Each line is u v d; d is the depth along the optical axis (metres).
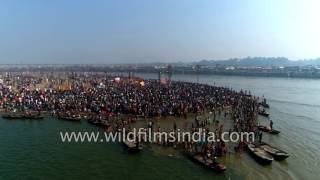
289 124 94.06
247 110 105.94
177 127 82.38
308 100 154.88
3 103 102.25
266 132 81.00
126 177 51.44
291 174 53.31
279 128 87.81
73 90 136.50
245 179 51.03
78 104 101.81
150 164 57.03
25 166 55.38
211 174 52.78
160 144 67.56
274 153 60.31
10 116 90.12
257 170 54.69
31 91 127.56
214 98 127.12
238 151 63.69
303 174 53.47
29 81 184.12
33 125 84.00
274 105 135.88
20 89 134.25
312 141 74.38
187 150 63.09
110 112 95.88
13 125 83.88
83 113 96.69
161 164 57.00
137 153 62.50
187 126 84.00
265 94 182.75
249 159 59.78
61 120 89.56
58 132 77.38
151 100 110.94
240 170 54.50
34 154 61.66
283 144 71.12
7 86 142.62
